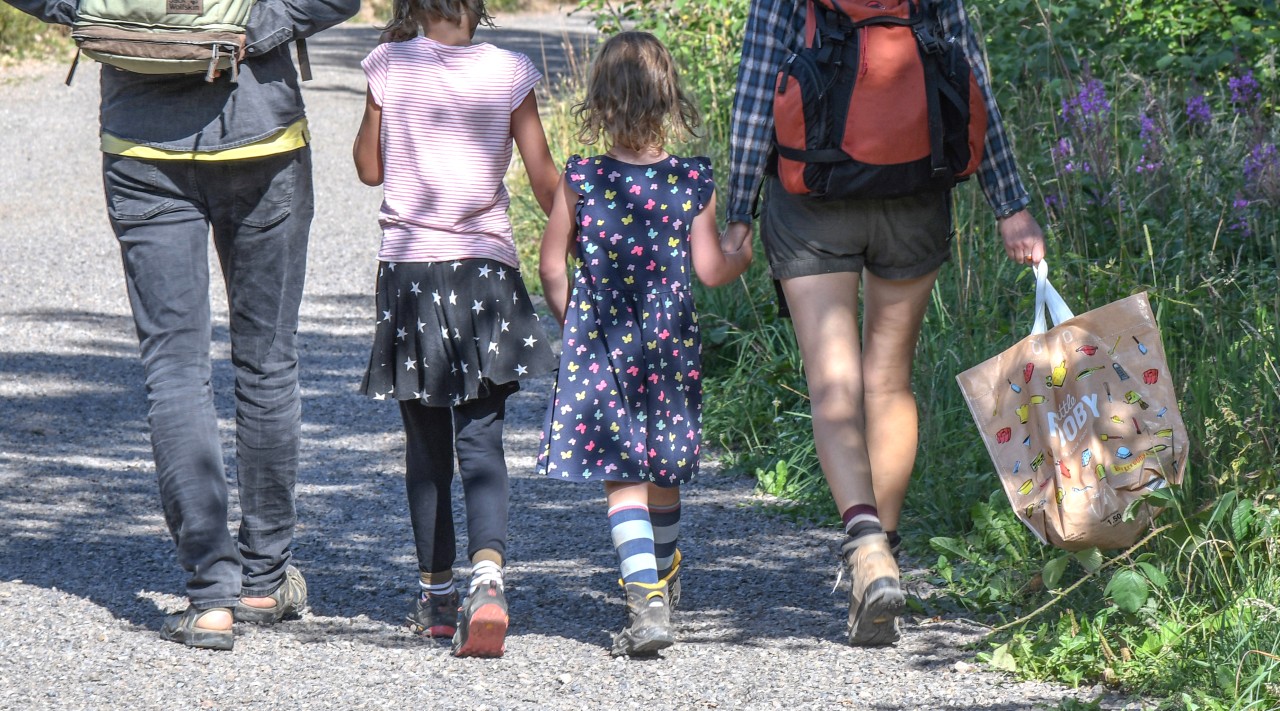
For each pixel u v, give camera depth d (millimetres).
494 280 9469
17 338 20078
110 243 26641
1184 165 15898
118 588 10812
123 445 15281
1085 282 12461
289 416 9969
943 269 15352
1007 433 9336
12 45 52375
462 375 9422
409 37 9656
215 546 9547
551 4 77062
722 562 11383
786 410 14930
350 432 15938
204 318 9750
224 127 9406
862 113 8953
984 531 10820
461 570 11359
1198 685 8273
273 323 9844
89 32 9164
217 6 9211
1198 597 9219
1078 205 14820
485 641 9234
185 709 8523
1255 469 10219
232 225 9734
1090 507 9125
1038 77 18672
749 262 9711
